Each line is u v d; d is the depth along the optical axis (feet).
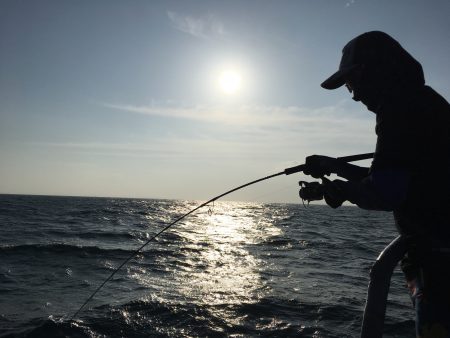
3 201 187.42
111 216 98.78
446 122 5.09
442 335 5.05
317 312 19.34
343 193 5.08
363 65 5.43
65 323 17.35
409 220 5.23
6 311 19.38
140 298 21.57
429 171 4.87
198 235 58.23
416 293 5.42
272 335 16.30
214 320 17.99
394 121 5.02
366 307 5.21
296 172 6.35
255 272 30.07
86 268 30.73
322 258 38.11
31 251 37.27
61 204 168.66
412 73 5.36
